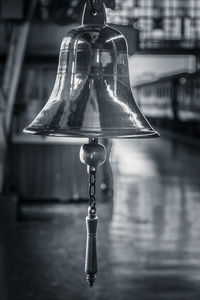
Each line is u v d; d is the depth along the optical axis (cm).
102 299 650
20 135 1177
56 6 861
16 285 701
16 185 1177
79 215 1109
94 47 208
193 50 1834
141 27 1798
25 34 852
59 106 209
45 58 953
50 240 931
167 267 770
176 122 3491
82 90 208
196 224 1059
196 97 3011
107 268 763
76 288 689
